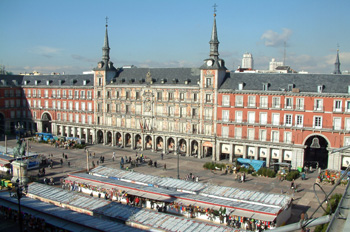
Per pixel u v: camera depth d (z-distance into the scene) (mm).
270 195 50312
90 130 109812
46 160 82625
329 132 72438
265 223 43406
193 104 88812
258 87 80875
